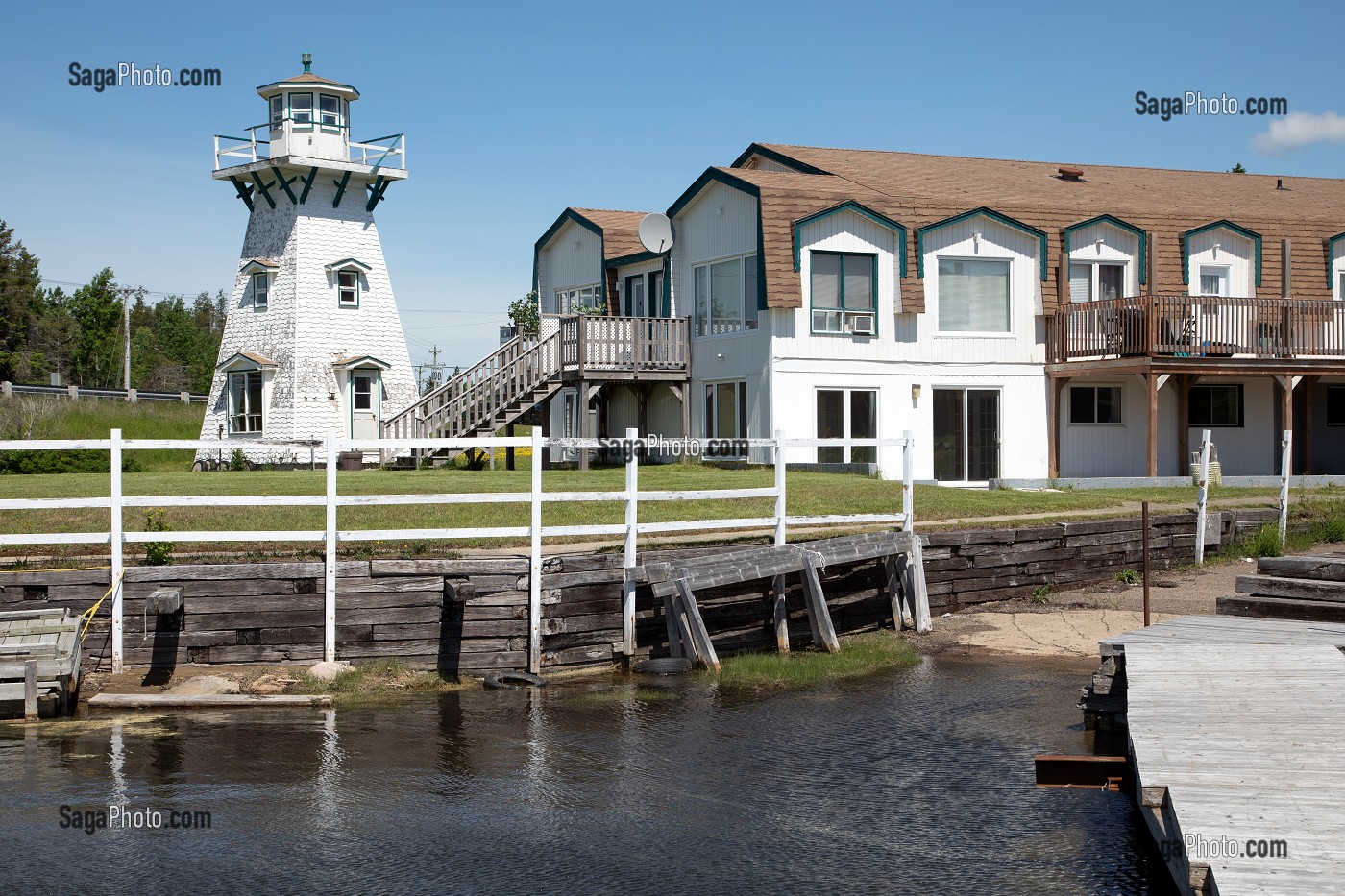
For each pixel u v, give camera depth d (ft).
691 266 101.24
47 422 145.18
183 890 26.86
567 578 48.78
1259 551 70.28
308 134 127.44
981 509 70.54
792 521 55.36
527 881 27.50
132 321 336.29
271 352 128.77
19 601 45.47
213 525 53.16
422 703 43.83
